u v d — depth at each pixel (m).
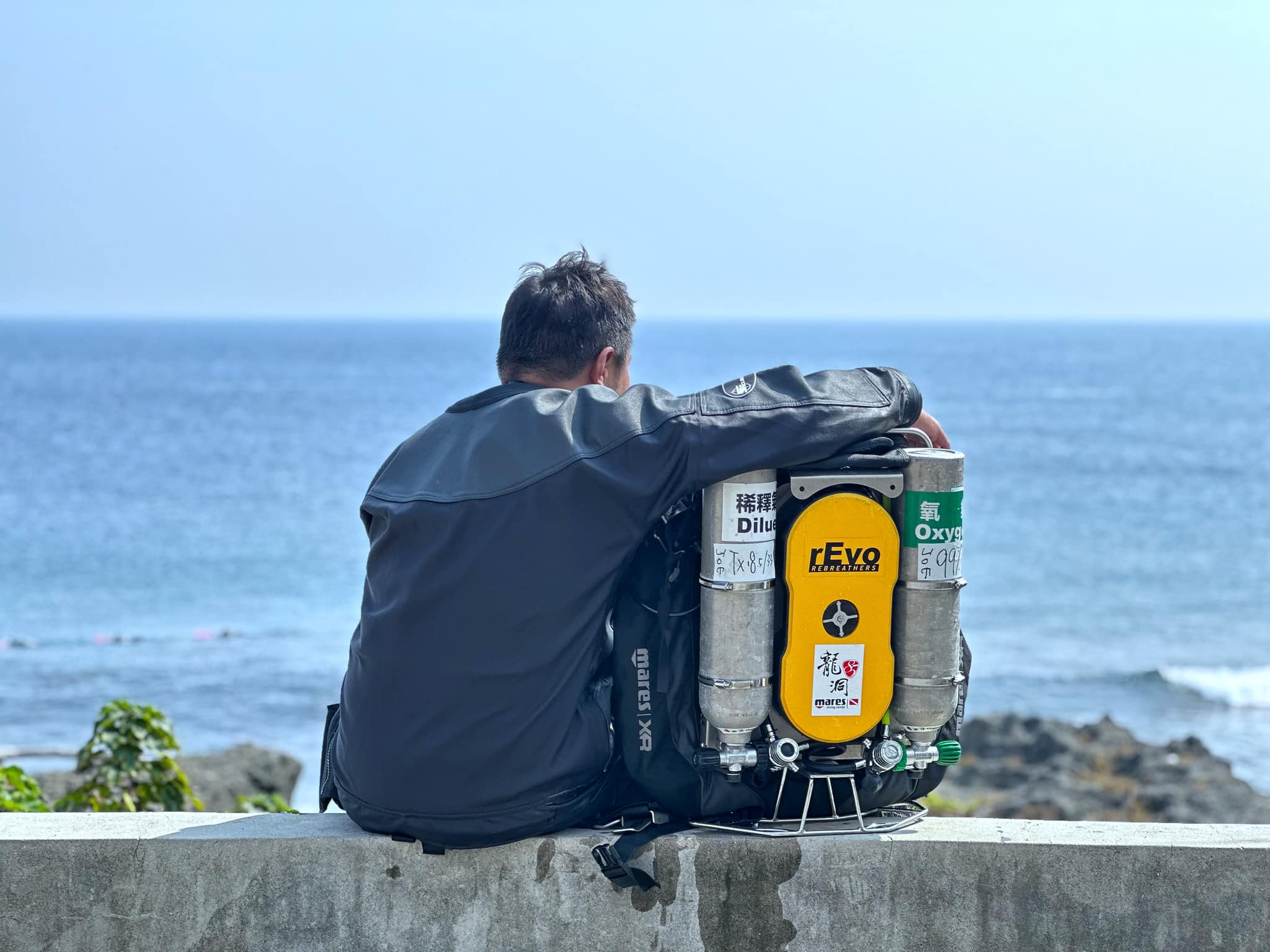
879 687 2.64
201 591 33.38
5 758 17.78
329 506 49.00
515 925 2.71
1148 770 14.69
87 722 20.16
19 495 52.00
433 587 2.62
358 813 2.71
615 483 2.57
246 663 24.61
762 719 2.62
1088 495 54.88
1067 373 161.12
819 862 2.69
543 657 2.62
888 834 2.74
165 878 2.71
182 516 46.31
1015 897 2.69
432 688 2.61
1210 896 2.66
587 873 2.69
